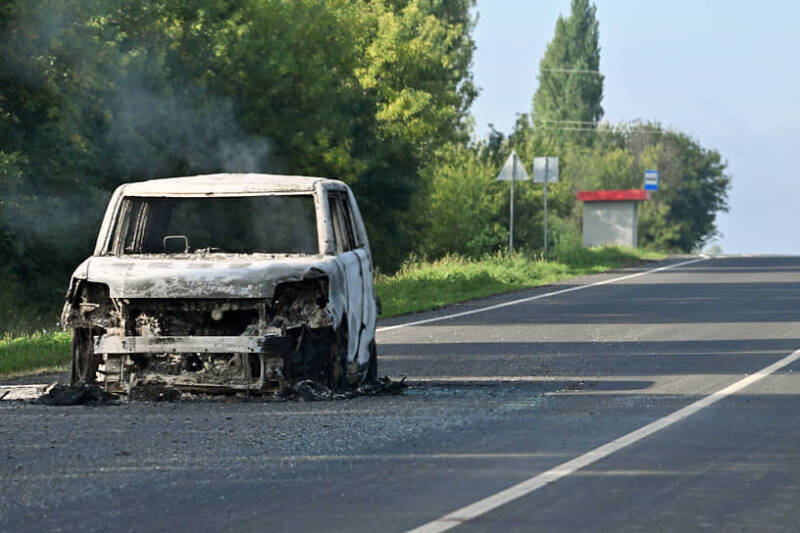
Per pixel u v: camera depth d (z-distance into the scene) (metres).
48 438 21.38
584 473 18.69
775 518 15.77
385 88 102.69
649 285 75.81
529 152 146.38
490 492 17.19
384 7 110.06
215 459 19.50
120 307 26.19
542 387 29.70
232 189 28.95
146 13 72.75
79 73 63.22
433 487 17.52
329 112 86.88
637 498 16.91
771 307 57.50
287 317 26.50
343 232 29.75
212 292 25.83
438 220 126.69
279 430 22.30
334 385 27.02
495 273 81.00
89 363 26.77
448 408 25.48
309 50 88.56
